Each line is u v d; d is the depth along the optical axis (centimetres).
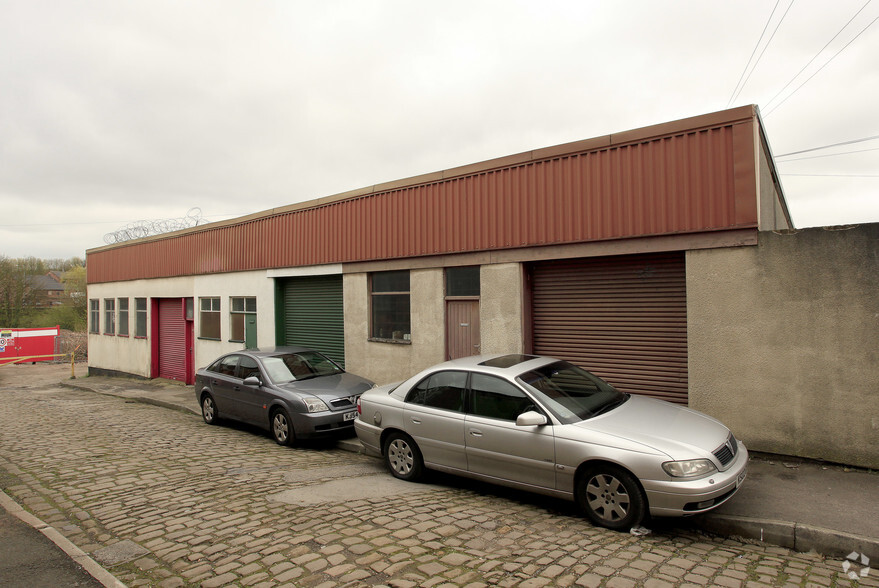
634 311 841
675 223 761
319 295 1361
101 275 2330
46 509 576
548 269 934
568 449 519
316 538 464
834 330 652
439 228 1052
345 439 900
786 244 681
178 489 629
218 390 1066
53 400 1611
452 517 521
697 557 438
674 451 477
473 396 616
